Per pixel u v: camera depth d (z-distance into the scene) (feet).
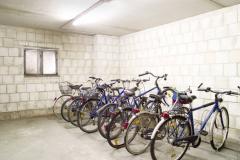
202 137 11.13
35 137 11.41
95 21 13.64
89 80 17.42
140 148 9.78
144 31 16.16
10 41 15.35
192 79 12.48
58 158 8.75
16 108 15.75
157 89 13.50
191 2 9.97
